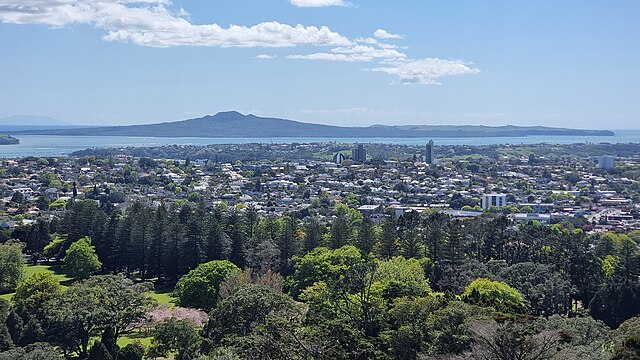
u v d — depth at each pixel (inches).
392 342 2149.4
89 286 2979.8
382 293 2667.3
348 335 1931.6
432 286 3858.3
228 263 3725.4
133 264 4704.7
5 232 5536.4
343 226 4451.3
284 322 2016.5
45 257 5334.6
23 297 3304.6
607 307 3567.9
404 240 4249.5
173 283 4564.5
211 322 2529.5
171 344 2603.3
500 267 4033.0
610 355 1985.7
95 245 4943.4
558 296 3634.4
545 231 4660.4
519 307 2760.8
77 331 2726.4
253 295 2509.8
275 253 4254.4
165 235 4594.0
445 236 4197.8
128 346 2556.6
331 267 3595.0
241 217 5132.9
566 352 1787.6
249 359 1784.0
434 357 1993.1
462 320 2153.1
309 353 1752.0
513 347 1742.1
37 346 2427.4
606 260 4215.1
